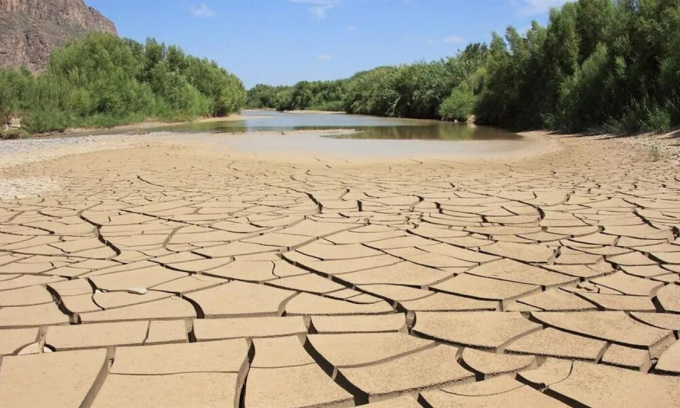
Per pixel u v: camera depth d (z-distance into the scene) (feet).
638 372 7.87
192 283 12.00
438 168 32.14
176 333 9.40
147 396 7.38
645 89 51.70
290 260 13.58
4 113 71.82
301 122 104.83
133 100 99.60
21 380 7.80
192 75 132.26
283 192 23.81
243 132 71.67
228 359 8.45
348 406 7.21
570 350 8.53
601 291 11.11
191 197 22.81
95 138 62.85
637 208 18.88
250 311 10.34
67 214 19.65
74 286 11.91
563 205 19.74
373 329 9.50
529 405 7.06
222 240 15.65
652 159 33.40
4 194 24.16
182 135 66.59
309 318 10.03
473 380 7.79
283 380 7.79
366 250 14.35
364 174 29.68
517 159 36.47
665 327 9.34
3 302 11.03
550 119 67.15
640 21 52.75
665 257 13.26
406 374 7.87
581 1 71.46
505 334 9.16
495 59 95.04
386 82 145.38
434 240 15.29
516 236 15.53
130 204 21.44
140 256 14.15
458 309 10.31
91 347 8.90
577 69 66.49
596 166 31.24
